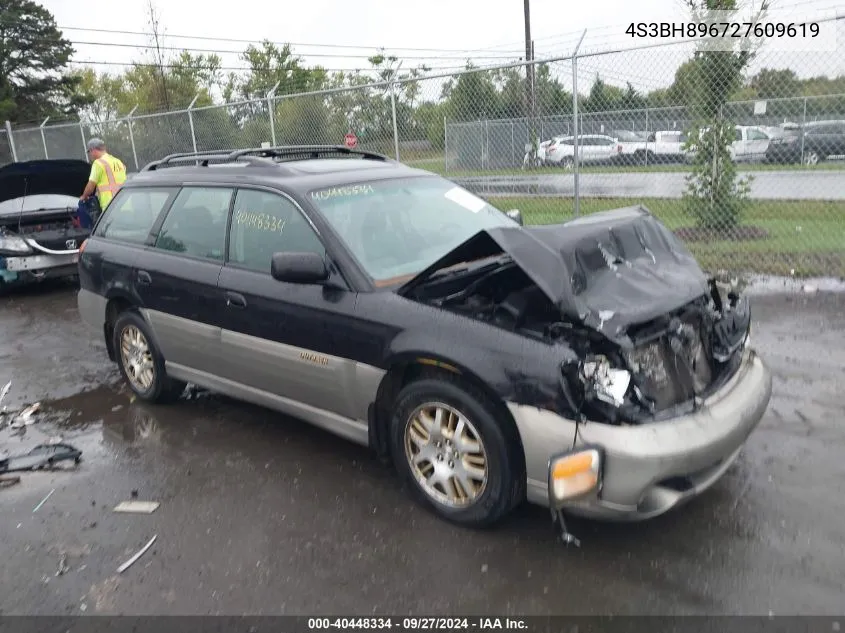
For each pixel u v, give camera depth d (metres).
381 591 3.13
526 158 11.30
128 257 5.32
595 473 2.99
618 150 10.92
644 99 9.55
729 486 3.77
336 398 4.02
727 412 3.27
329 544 3.51
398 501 3.88
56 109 41.50
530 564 3.25
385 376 3.71
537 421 3.11
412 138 10.98
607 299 3.20
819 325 6.17
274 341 4.25
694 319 3.48
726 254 8.66
